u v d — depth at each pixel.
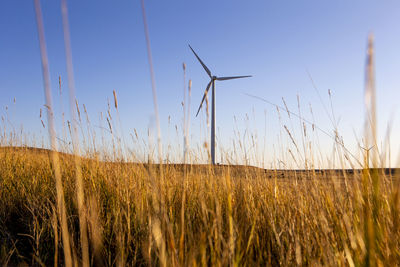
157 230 2.02
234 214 2.59
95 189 3.55
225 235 2.44
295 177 3.40
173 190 3.44
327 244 2.16
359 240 1.76
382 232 1.64
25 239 3.32
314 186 2.79
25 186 4.49
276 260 2.56
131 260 2.80
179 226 2.31
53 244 3.05
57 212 3.25
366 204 1.59
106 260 2.84
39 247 3.00
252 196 3.21
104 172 4.25
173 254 1.82
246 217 2.76
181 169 3.92
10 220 3.77
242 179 3.54
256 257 2.46
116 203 3.56
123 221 3.30
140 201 3.16
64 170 4.54
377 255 1.61
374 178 1.50
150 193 3.21
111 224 3.31
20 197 4.20
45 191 4.29
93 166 4.33
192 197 3.37
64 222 1.92
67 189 4.02
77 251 2.79
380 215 1.72
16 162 5.57
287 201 3.21
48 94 1.30
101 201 3.61
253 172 3.95
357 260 1.79
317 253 2.37
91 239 2.86
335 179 2.53
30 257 2.94
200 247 1.98
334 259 2.08
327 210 2.46
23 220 3.74
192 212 3.08
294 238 2.54
